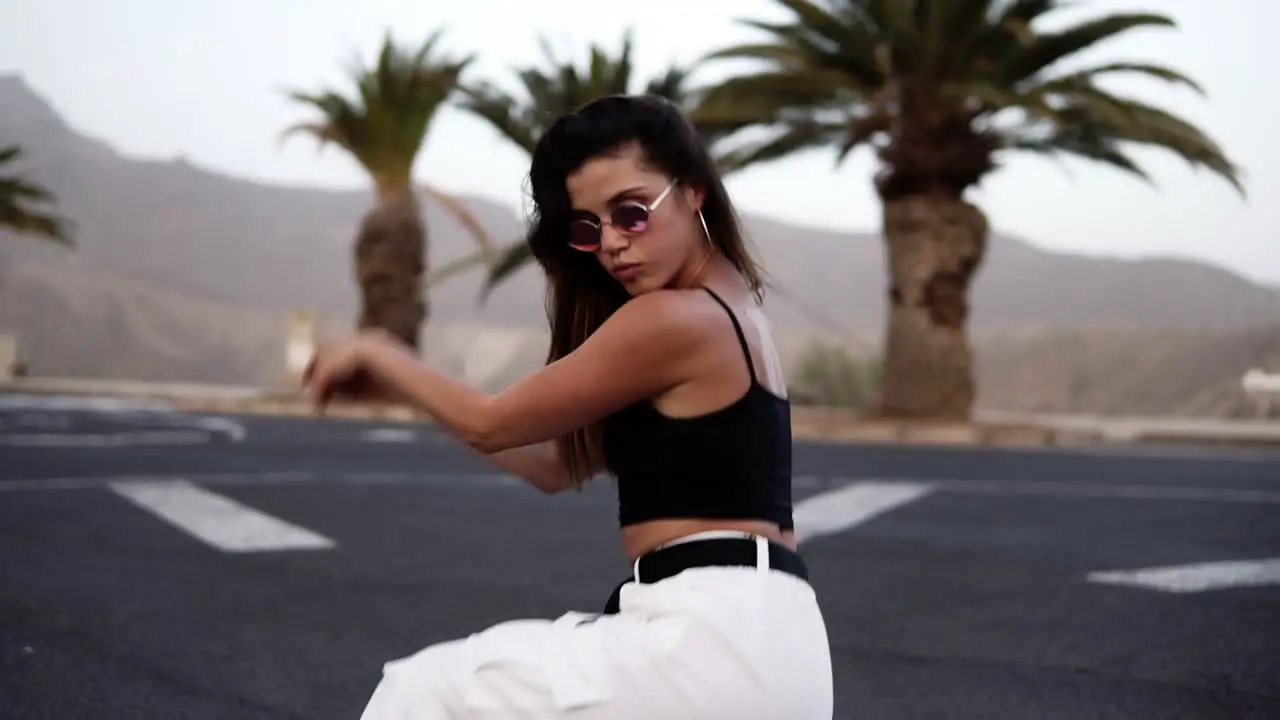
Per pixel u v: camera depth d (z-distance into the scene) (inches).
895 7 779.4
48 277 3779.5
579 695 75.6
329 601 239.5
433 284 1041.5
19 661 190.1
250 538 312.3
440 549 302.8
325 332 3112.7
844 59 822.5
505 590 253.4
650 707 75.8
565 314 92.5
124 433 671.8
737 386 80.7
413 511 371.2
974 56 799.1
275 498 391.9
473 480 462.0
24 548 290.2
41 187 1279.5
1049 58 784.3
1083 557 306.0
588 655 77.1
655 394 81.0
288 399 1024.2
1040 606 243.9
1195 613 238.4
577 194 83.5
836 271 4411.9
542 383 80.2
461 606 237.5
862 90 805.9
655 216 82.4
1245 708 174.9
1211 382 2292.1
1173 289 4136.3
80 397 1138.0
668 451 80.5
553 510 380.2
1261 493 464.1
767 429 81.7
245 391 1236.5
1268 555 312.8
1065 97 780.6
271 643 205.8
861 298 4183.1
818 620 81.5
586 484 450.9
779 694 76.9
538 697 76.2
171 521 336.8
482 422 80.5
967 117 818.2
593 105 84.7
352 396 85.0
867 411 908.6
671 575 79.7
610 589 256.5
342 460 537.0
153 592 244.1
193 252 4520.2
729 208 86.4
